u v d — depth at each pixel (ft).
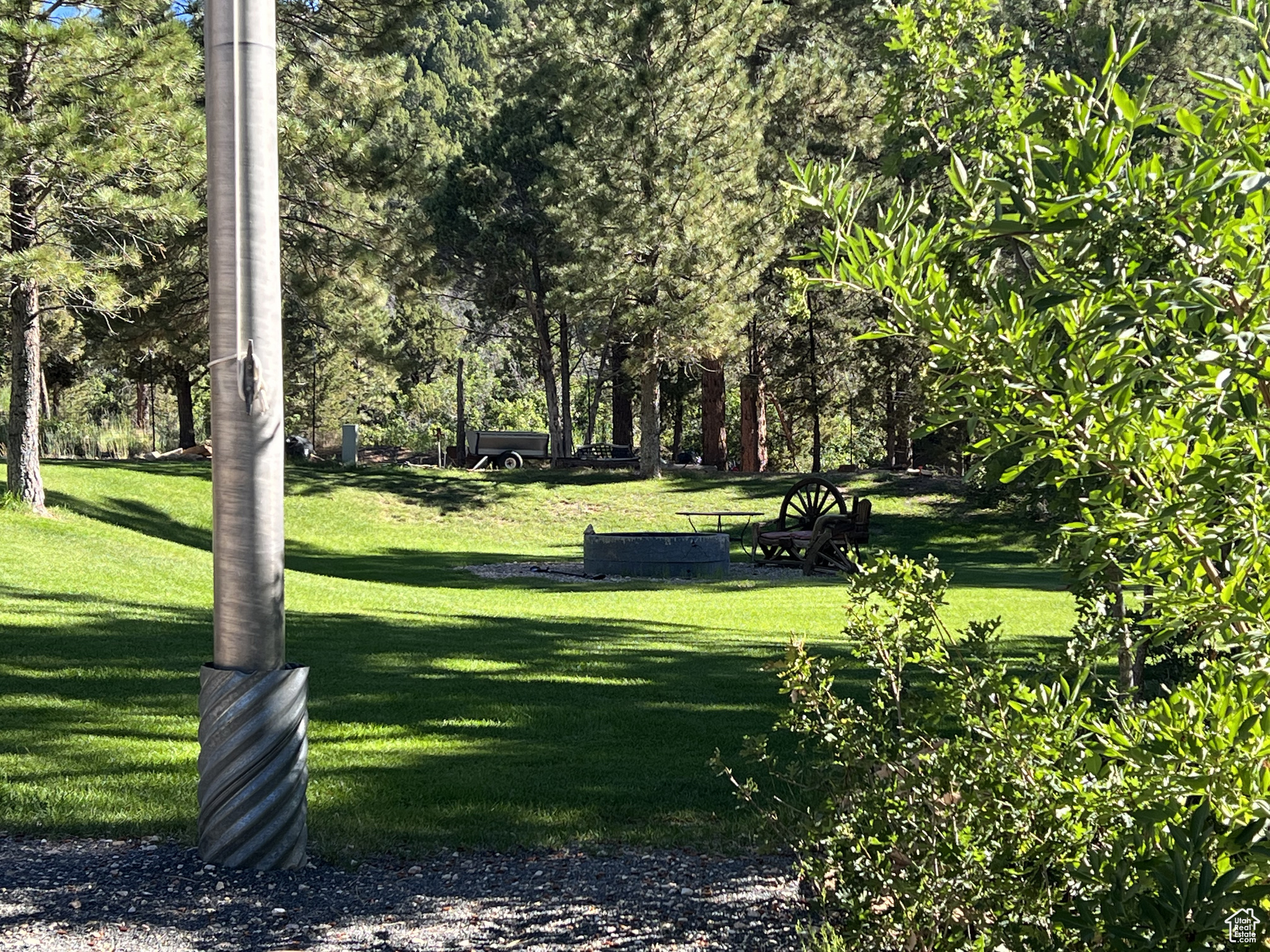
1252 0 6.16
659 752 23.30
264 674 15.89
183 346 104.58
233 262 15.71
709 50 107.34
